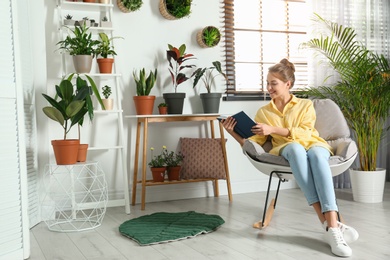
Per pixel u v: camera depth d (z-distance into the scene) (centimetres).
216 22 385
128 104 355
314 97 402
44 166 303
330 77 405
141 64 359
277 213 303
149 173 362
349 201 345
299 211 308
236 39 398
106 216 308
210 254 215
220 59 388
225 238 243
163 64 366
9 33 216
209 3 382
